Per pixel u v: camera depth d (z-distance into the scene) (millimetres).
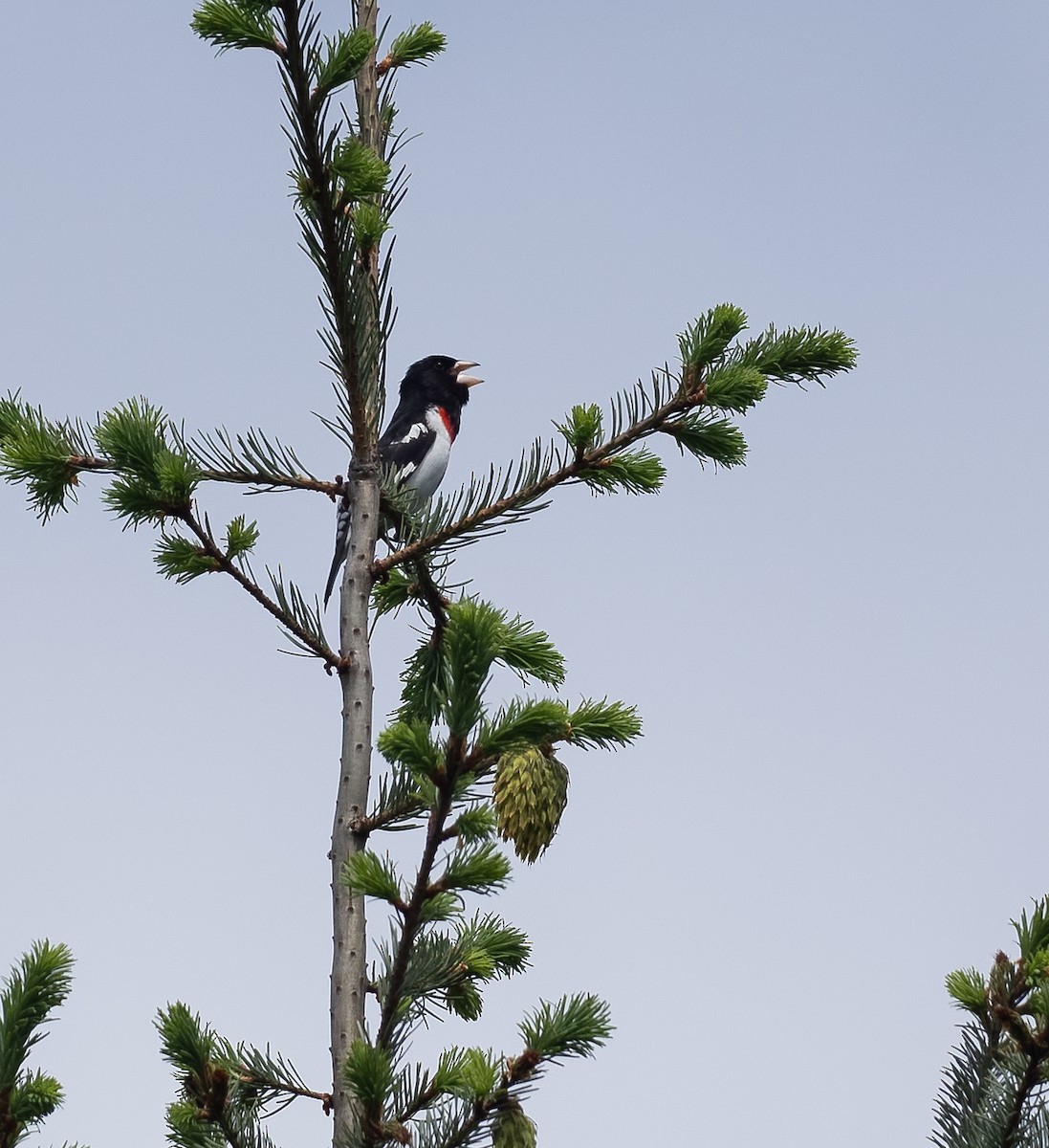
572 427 9516
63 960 6352
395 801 8406
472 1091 7070
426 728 6781
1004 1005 6523
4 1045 6215
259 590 8758
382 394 9367
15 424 10000
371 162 8406
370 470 9297
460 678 6566
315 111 8305
